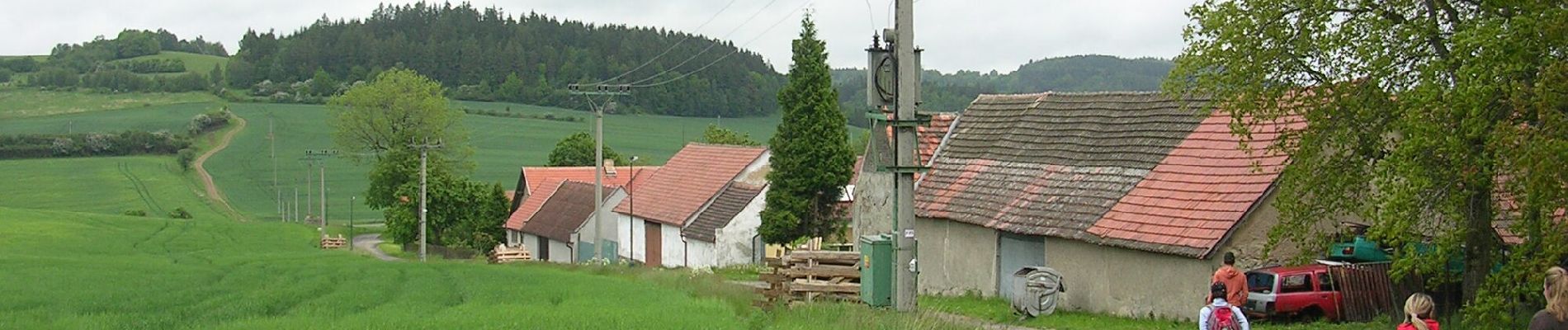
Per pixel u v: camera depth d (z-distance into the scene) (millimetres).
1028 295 26391
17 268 39375
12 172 118688
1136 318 25859
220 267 43438
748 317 20047
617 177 80812
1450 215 19375
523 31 151625
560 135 129125
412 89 95250
